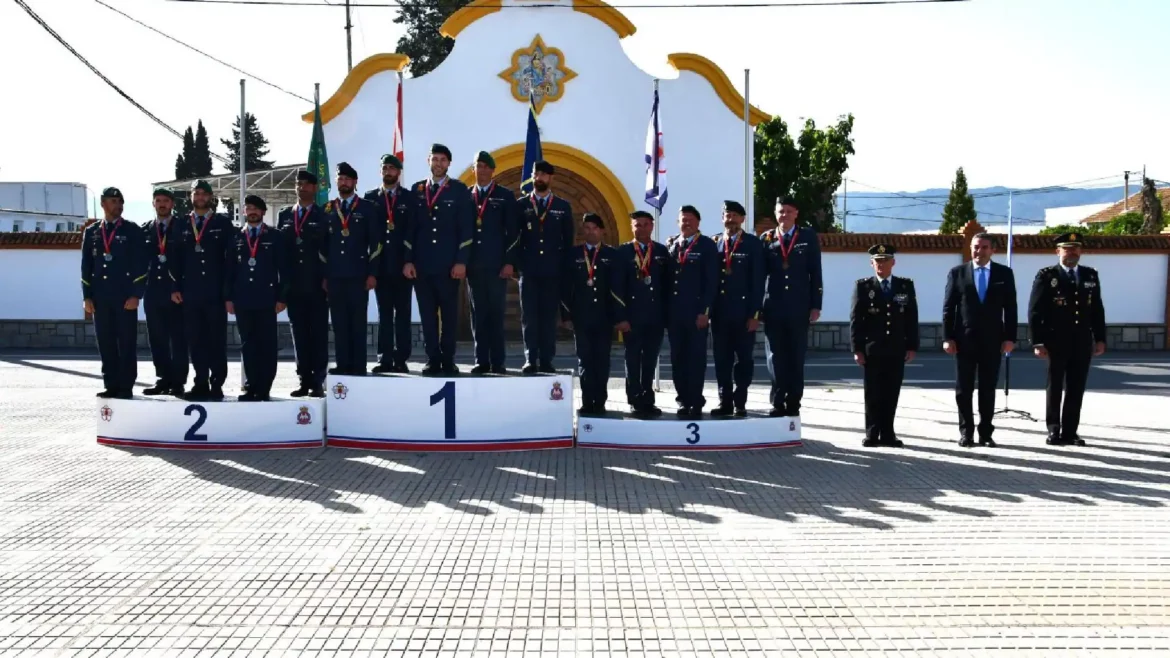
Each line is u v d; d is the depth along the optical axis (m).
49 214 49.88
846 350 23.58
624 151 21.95
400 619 5.25
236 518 7.28
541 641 4.95
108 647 4.86
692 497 8.01
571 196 22.27
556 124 21.81
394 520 7.25
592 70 21.84
